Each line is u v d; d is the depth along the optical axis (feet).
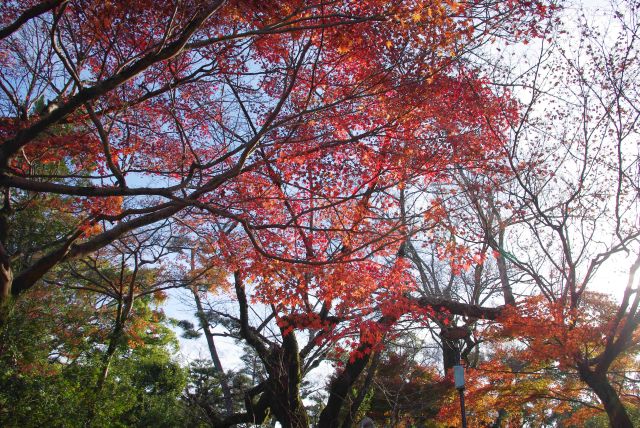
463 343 65.36
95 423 41.91
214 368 70.95
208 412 60.49
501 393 54.70
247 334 55.67
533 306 47.16
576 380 53.06
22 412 35.99
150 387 66.54
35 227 48.37
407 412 61.46
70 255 31.91
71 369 43.88
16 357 37.42
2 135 38.22
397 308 47.52
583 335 45.34
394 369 63.67
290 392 52.26
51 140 38.65
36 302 42.01
